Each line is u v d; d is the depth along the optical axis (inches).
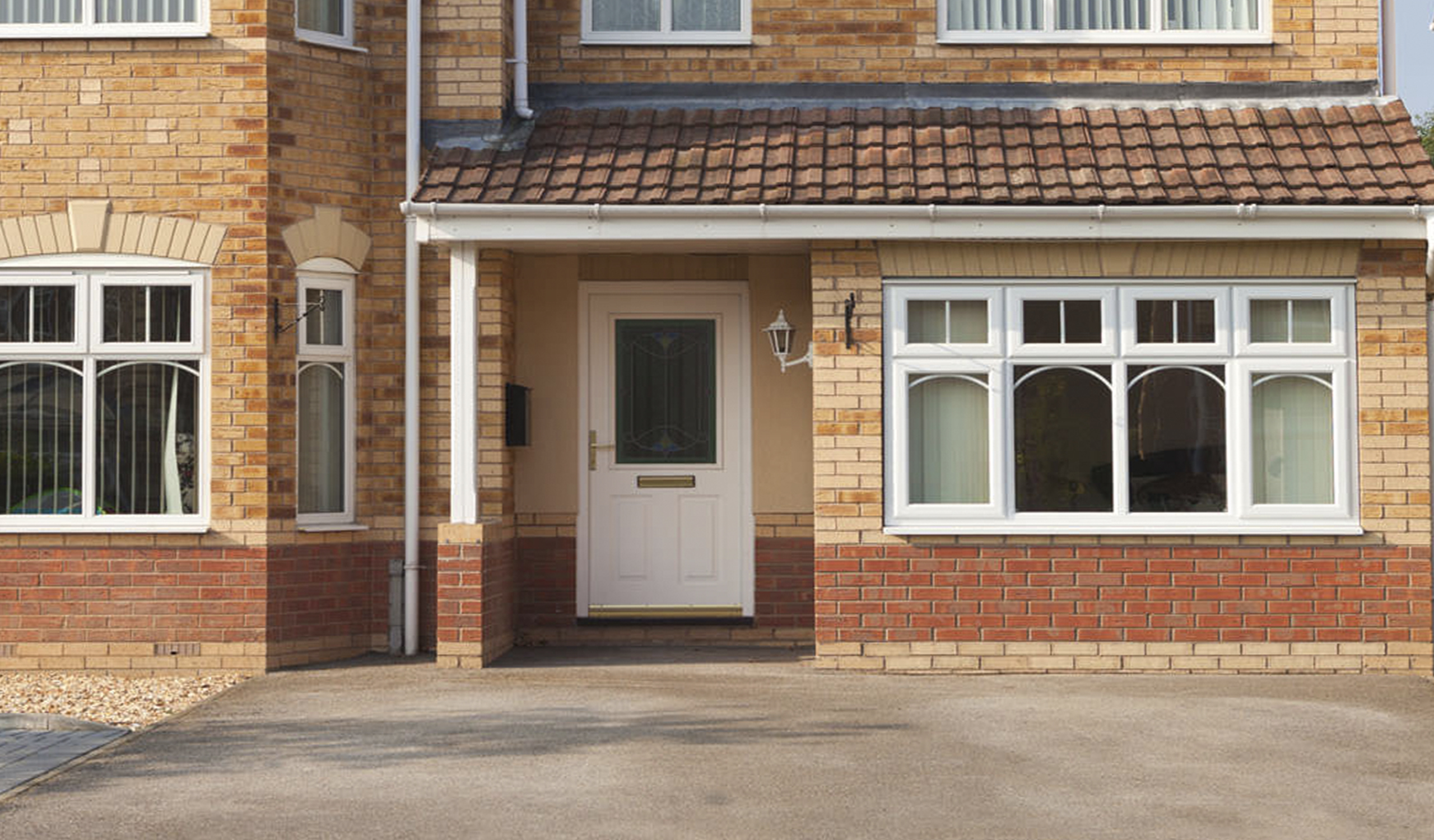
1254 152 433.1
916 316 425.7
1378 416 421.1
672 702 373.1
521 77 464.1
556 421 483.8
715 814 267.9
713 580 488.4
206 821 263.9
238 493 430.6
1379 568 420.8
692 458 490.3
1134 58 471.8
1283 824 262.4
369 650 455.8
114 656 430.0
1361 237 414.0
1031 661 420.5
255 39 436.1
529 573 482.6
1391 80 480.4
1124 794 282.7
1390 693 387.5
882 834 255.4
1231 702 374.0
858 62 474.6
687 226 416.8
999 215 411.5
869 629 421.4
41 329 434.6
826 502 422.6
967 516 422.6
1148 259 421.7
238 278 432.5
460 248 435.5
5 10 439.2
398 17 460.8
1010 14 476.4
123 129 434.6
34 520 431.2
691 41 476.1
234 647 429.1
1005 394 422.3
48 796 282.0
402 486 456.4
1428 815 268.7
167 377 434.6
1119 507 421.7
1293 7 471.5
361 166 454.9
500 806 272.4
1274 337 424.2
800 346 482.0
